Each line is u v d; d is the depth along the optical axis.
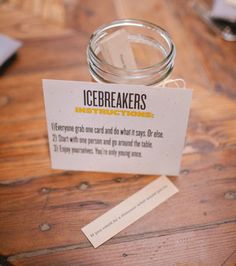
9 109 0.43
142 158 0.36
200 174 0.37
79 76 0.46
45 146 0.40
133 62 0.34
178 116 0.32
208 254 0.32
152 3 0.56
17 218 0.34
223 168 0.38
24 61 0.47
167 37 0.33
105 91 0.31
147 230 0.33
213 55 0.49
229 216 0.34
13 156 0.39
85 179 0.37
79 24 0.52
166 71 0.32
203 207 0.35
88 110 0.33
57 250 0.32
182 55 0.48
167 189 0.36
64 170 0.38
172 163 0.36
